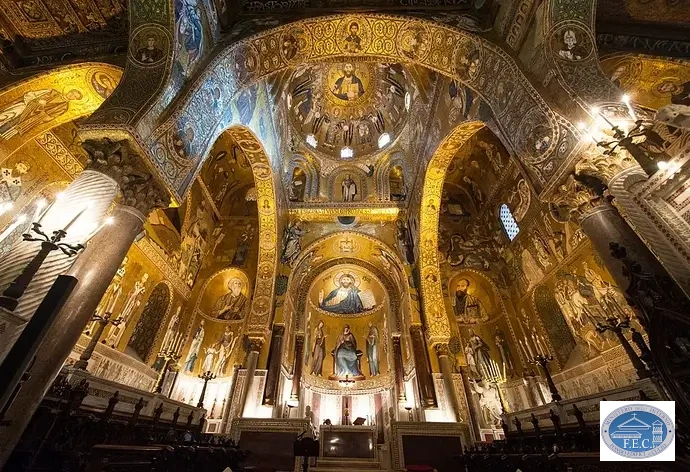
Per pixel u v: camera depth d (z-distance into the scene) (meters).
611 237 4.50
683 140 3.76
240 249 16.94
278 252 14.66
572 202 5.17
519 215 13.99
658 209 4.04
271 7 8.84
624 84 6.84
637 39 6.46
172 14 5.98
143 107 5.28
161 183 5.56
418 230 14.32
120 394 7.73
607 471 3.45
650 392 6.27
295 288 15.85
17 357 2.69
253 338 12.70
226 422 11.09
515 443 8.91
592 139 4.77
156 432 7.97
